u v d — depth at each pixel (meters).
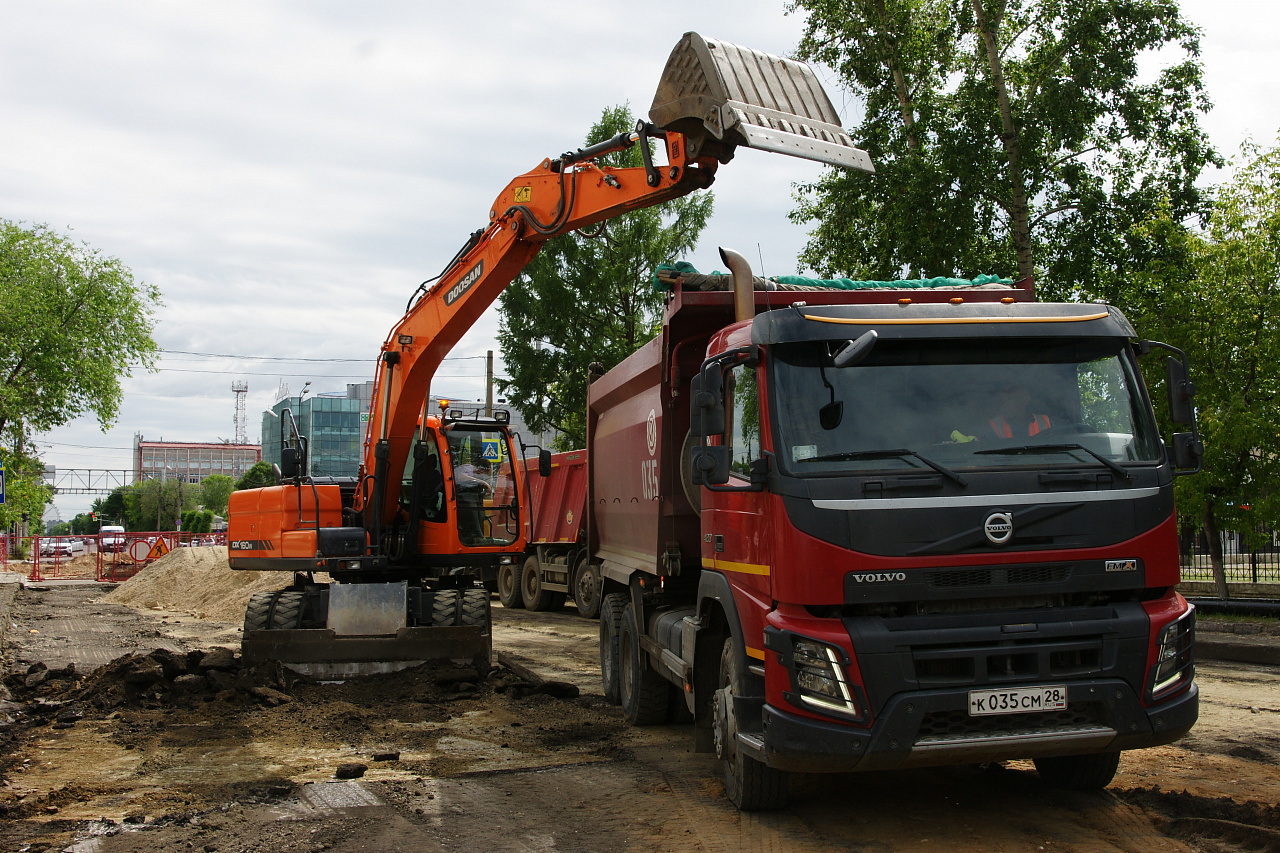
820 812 5.46
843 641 4.55
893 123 19.81
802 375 5.04
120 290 42.66
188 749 7.35
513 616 18.62
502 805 5.77
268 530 10.62
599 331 33.47
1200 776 6.06
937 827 5.13
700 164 6.98
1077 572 4.74
